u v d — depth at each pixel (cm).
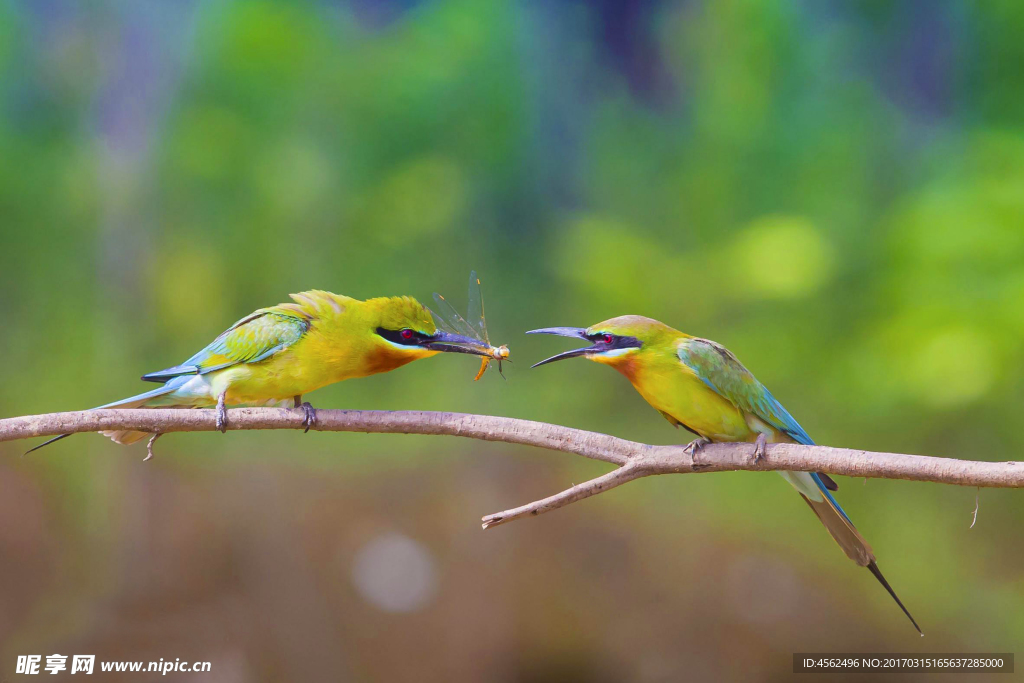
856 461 538
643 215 1823
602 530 1419
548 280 1809
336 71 1838
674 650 1320
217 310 1692
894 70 1861
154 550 1416
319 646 1331
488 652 1321
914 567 1356
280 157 1742
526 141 1903
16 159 1758
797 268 1383
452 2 1927
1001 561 1354
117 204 1725
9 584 1396
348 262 1727
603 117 2050
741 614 1341
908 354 1191
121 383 1655
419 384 1678
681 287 1520
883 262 1429
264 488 1459
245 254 1694
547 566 1384
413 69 1828
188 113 1767
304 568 1383
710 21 1770
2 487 1446
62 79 1827
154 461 1479
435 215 1722
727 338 1484
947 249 1191
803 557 1387
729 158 1666
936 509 1392
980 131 1391
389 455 1516
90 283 1733
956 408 1200
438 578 1370
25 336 1692
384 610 1355
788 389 1443
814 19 1864
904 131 1747
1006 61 1464
